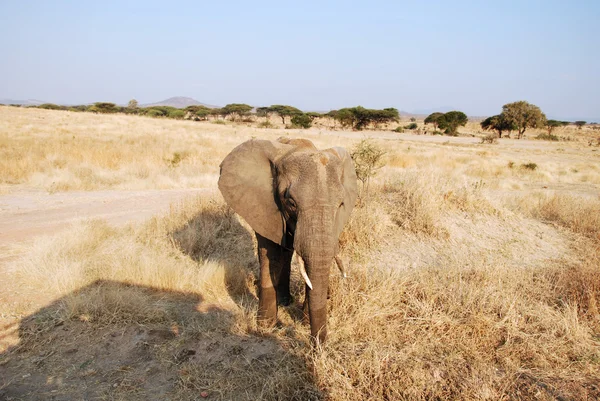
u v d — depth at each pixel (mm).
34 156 17141
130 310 5309
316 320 4027
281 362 4355
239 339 4840
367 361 4168
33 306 5523
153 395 3936
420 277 6145
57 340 4754
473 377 4059
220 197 9898
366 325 4867
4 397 3832
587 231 9242
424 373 4156
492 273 6340
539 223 9672
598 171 25953
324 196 3621
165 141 28812
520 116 79625
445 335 4816
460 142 58281
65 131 33062
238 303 5828
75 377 4164
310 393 3918
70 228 8492
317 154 3859
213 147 27172
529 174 21844
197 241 7867
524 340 4711
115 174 15641
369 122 91688
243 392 3980
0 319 5172
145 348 4645
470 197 9664
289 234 4465
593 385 4094
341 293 5312
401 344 4691
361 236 7789
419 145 44312
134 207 11289
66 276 6102
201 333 4922
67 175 14555
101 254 7410
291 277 6582
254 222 4395
